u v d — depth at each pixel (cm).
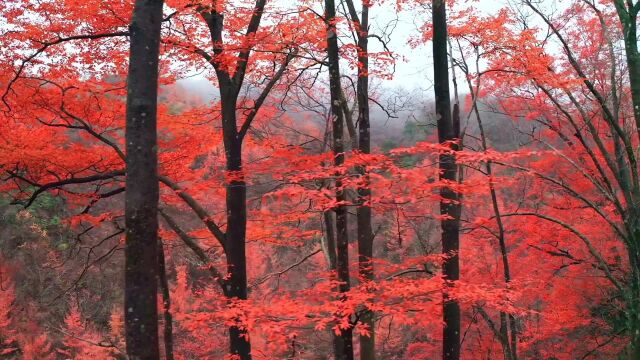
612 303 1101
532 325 1227
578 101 1017
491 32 807
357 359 1623
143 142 401
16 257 1950
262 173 760
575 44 975
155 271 404
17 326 1775
